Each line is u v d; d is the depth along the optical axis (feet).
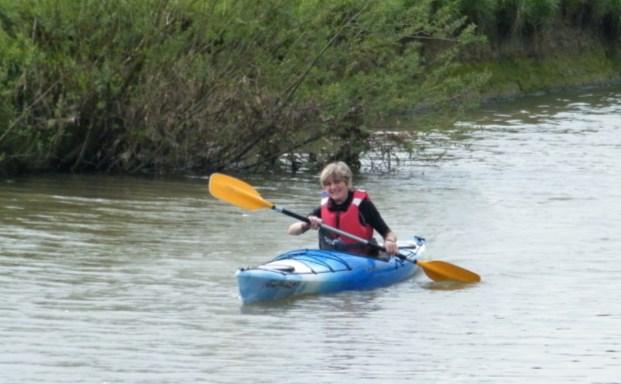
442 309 97.09
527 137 207.00
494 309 97.45
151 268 106.93
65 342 84.28
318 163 169.48
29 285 99.14
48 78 153.58
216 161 164.45
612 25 323.37
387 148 170.81
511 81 276.00
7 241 115.34
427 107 177.17
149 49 155.84
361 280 103.60
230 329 89.04
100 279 102.32
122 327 88.43
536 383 78.74
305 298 99.55
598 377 80.23
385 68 172.55
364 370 80.28
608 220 136.56
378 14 165.27
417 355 84.02
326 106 165.37
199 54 160.04
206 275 105.40
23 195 140.05
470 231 129.08
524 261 115.34
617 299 101.14
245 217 132.46
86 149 158.51
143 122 158.30
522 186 159.33
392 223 132.77
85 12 153.38
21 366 78.74
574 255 118.01
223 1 159.02
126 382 76.33
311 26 163.94
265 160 166.91
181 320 90.89
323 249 108.78
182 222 128.16
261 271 97.40
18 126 151.84
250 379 77.77
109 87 154.81
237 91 161.99
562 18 309.01
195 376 77.97
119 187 148.46
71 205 135.13
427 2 168.04
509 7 281.74
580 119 233.76
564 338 89.20
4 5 152.97
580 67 305.12
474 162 179.42
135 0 154.81
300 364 81.15
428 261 105.81
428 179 163.94
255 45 162.71
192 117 160.04
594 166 177.58
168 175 159.74
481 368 81.56
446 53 175.42
